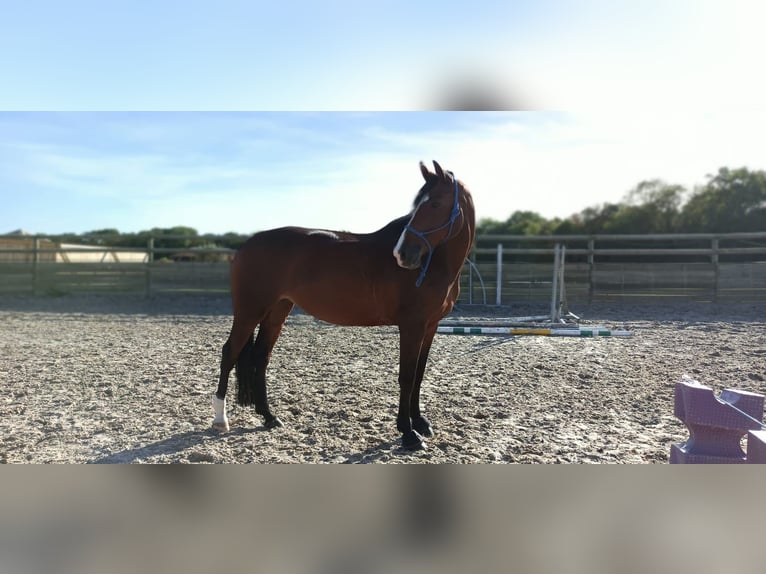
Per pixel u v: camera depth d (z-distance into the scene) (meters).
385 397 5.15
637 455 3.61
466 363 6.72
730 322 9.90
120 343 8.32
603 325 9.73
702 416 3.08
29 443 3.88
